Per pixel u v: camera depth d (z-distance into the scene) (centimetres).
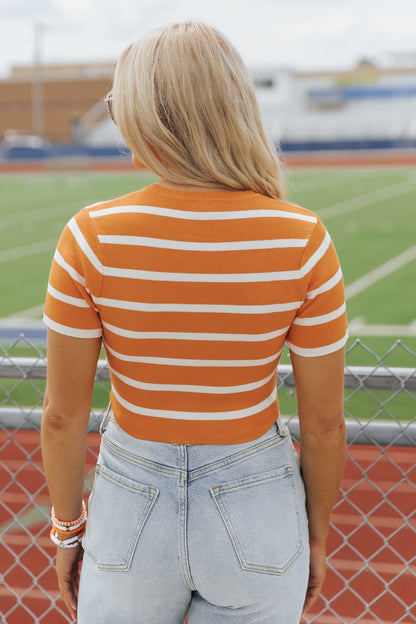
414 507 397
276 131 4647
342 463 126
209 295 109
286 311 111
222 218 109
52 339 114
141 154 112
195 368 113
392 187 2422
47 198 2375
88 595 123
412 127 4588
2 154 3638
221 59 108
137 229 108
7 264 1328
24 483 440
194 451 116
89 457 434
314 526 131
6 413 202
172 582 119
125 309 110
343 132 4625
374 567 345
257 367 114
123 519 117
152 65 108
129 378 115
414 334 809
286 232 110
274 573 118
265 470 118
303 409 122
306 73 5094
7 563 354
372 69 5056
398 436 183
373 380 177
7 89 5012
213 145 108
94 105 4956
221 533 115
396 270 1180
